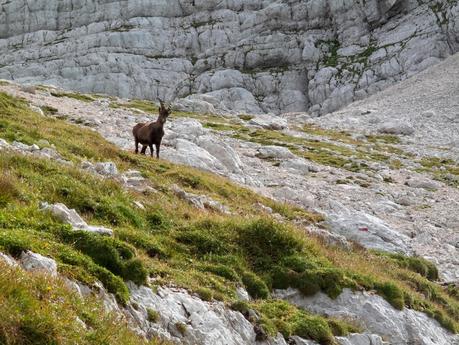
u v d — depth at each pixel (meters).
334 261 26.12
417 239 42.56
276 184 52.53
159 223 23.78
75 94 90.00
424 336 23.91
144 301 17.11
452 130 103.81
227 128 84.69
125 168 35.81
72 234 17.89
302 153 73.56
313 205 46.59
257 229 24.56
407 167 75.00
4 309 11.66
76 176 24.97
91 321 13.51
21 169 23.64
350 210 47.25
